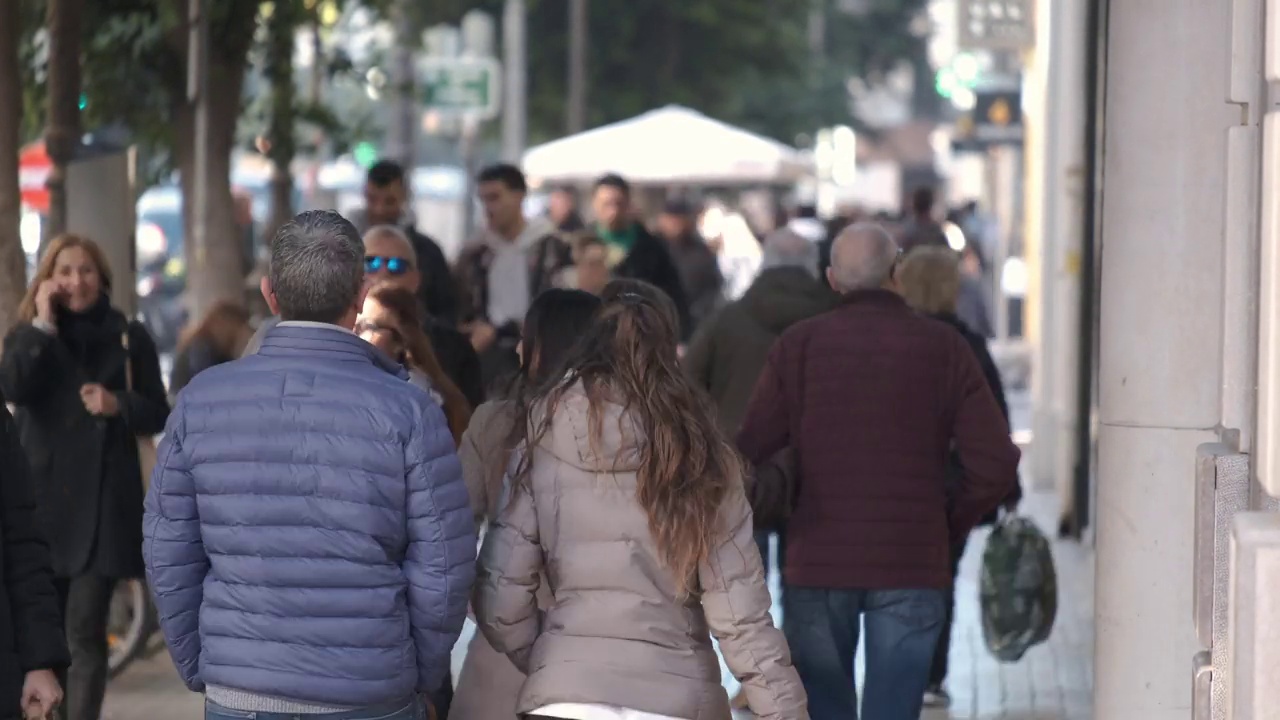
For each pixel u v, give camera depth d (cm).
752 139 6006
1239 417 1389
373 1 4000
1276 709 1062
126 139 2908
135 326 2014
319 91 3962
